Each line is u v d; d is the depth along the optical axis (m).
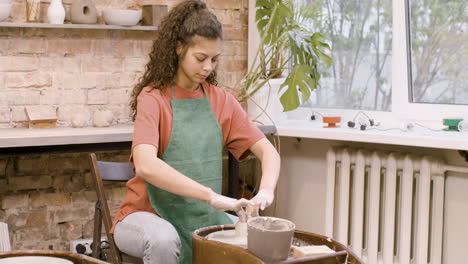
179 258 1.97
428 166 2.74
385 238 2.93
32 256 1.18
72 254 1.18
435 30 3.00
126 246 1.89
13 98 3.03
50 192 3.18
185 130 2.02
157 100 2.00
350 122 3.11
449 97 2.99
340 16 3.41
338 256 1.38
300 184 3.51
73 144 2.67
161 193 1.97
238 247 1.35
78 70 3.18
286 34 3.21
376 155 2.92
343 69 3.44
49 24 2.93
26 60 3.04
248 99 3.33
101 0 3.21
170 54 2.00
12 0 2.96
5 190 3.07
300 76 3.02
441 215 2.76
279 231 1.33
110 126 3.16
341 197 3.08
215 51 1.96
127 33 3.31
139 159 1.86
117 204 3.37
